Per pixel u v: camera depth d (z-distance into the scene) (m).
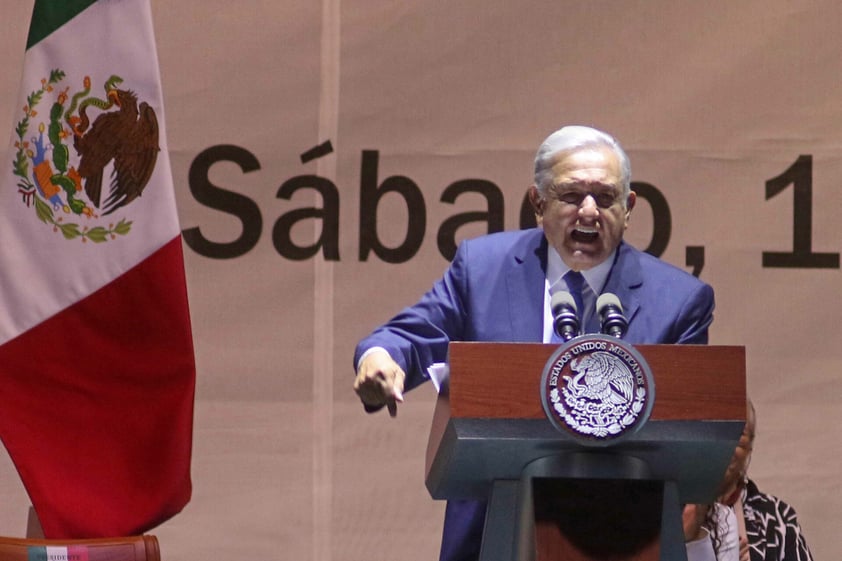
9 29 18.81
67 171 13.34
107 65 13.40
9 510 18.05
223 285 18.45
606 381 9.63
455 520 12.00
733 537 13.65
